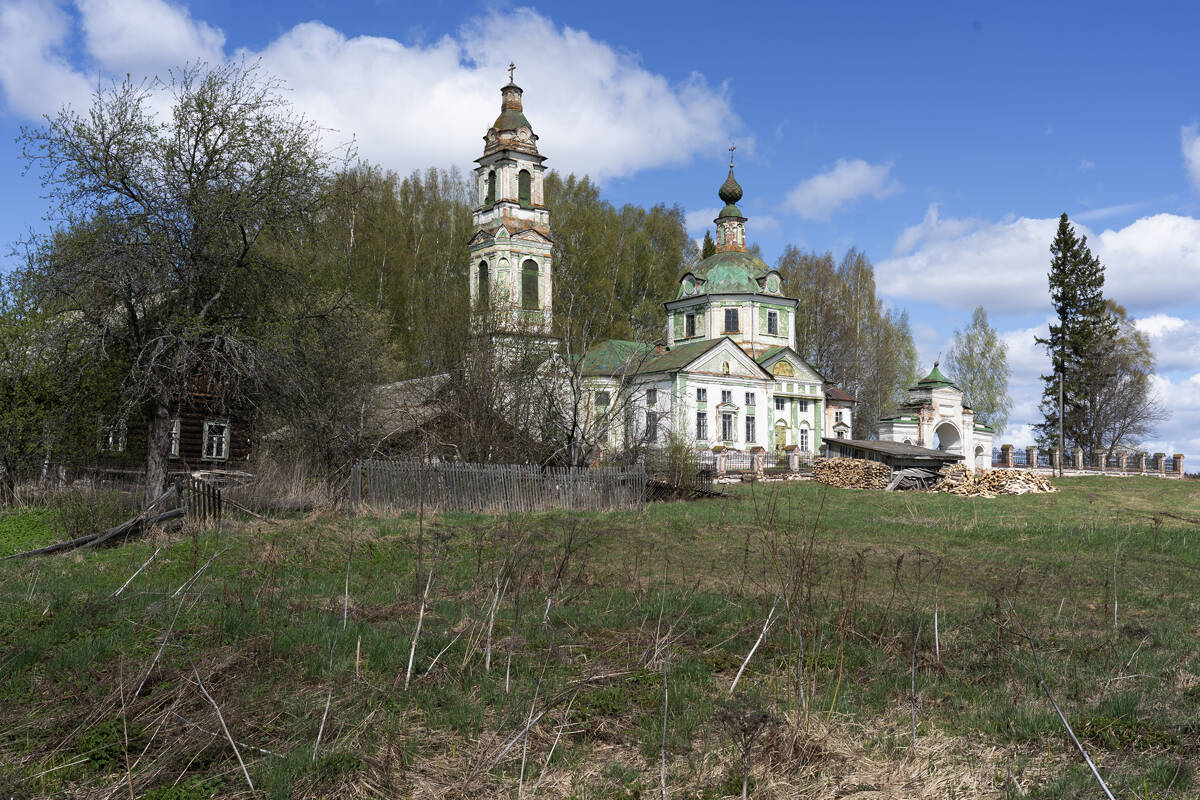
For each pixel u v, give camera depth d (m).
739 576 13.34
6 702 7.25
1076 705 7.46
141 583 12.23
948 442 63.72
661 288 69.56
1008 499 32.41
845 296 74.75
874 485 37.72
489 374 28.61
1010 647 9.16
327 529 16.80
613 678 8.04
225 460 31.81
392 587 12.15
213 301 24.47
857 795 5.85
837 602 11.22
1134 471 60.28
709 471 29.88
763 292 61.78
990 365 73.31
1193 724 6.87
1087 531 19.81
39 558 14.80
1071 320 69.19
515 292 48.81
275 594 11.27
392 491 22.12
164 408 24.20
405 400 28.95
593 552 15.64
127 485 25.08
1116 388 71.19
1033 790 5.84
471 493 22.80
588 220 66.06
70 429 23.72
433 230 61.31
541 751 6.49
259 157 24.56
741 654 8.91
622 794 5.81
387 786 5.84
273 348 24.17
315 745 6.29
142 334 23.91
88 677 7.85
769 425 56.59
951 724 7.08
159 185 23.94
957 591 12.67
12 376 23.48
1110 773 6.05
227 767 6.16
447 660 8.38
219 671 7.90
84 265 22.77
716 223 66.00
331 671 7.88
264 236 25.53
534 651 8.80
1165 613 11.34
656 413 30.72
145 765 6.15
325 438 25.50
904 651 9.03
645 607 10.70
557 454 28.38
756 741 6.49
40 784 5.82
